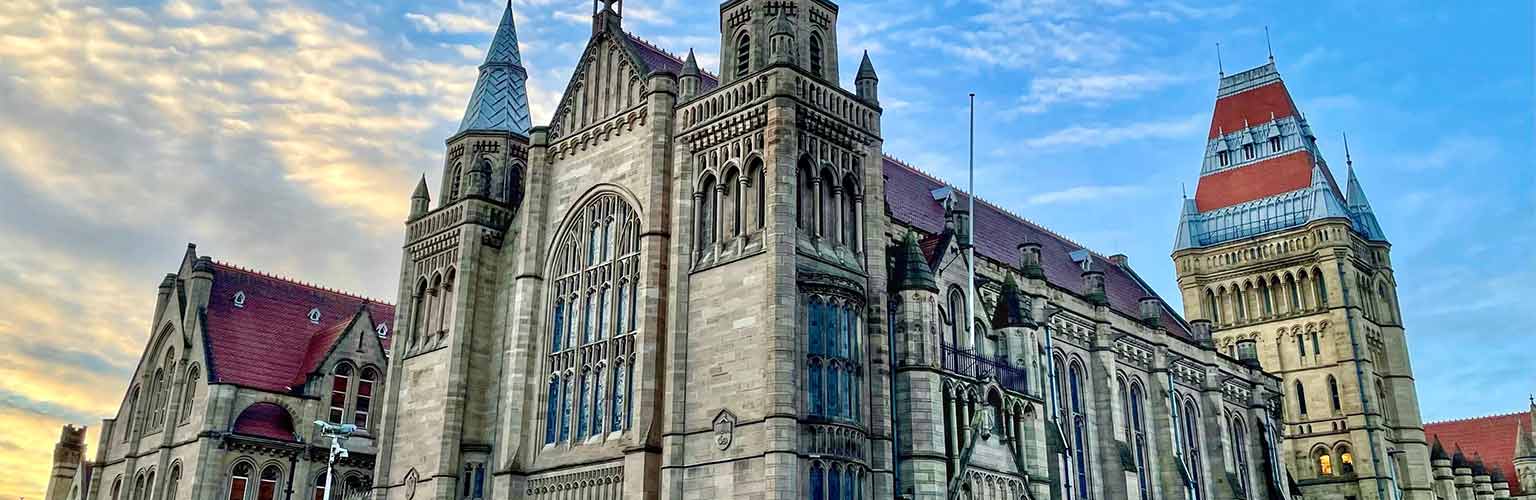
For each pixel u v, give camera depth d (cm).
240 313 7212
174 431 6769
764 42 5097
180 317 7131
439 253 6306
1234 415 8619
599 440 5088
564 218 5756
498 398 5725
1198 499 7775
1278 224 10531
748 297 4584
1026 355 5756
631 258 5294
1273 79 11269
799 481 4281
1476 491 11506
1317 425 9919
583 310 5466
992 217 8075
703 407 4612
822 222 4834
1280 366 10219
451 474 5553
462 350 5800
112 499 7100
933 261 5519
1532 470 12144
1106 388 6994
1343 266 10094
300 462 6681
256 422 6669
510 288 6000
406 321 6328
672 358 4756
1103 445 6906
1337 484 9688
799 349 4478
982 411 5156
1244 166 11062
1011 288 5950
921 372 4875
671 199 5159
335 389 7050
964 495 4903
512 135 6506
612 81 5809
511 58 6906
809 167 4831
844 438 4500
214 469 6375
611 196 5541
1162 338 7756
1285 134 10938
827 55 5256
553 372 5503
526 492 5338
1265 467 8562
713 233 4903
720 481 4431
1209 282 10800
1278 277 10406
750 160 4822
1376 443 9575
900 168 7406
